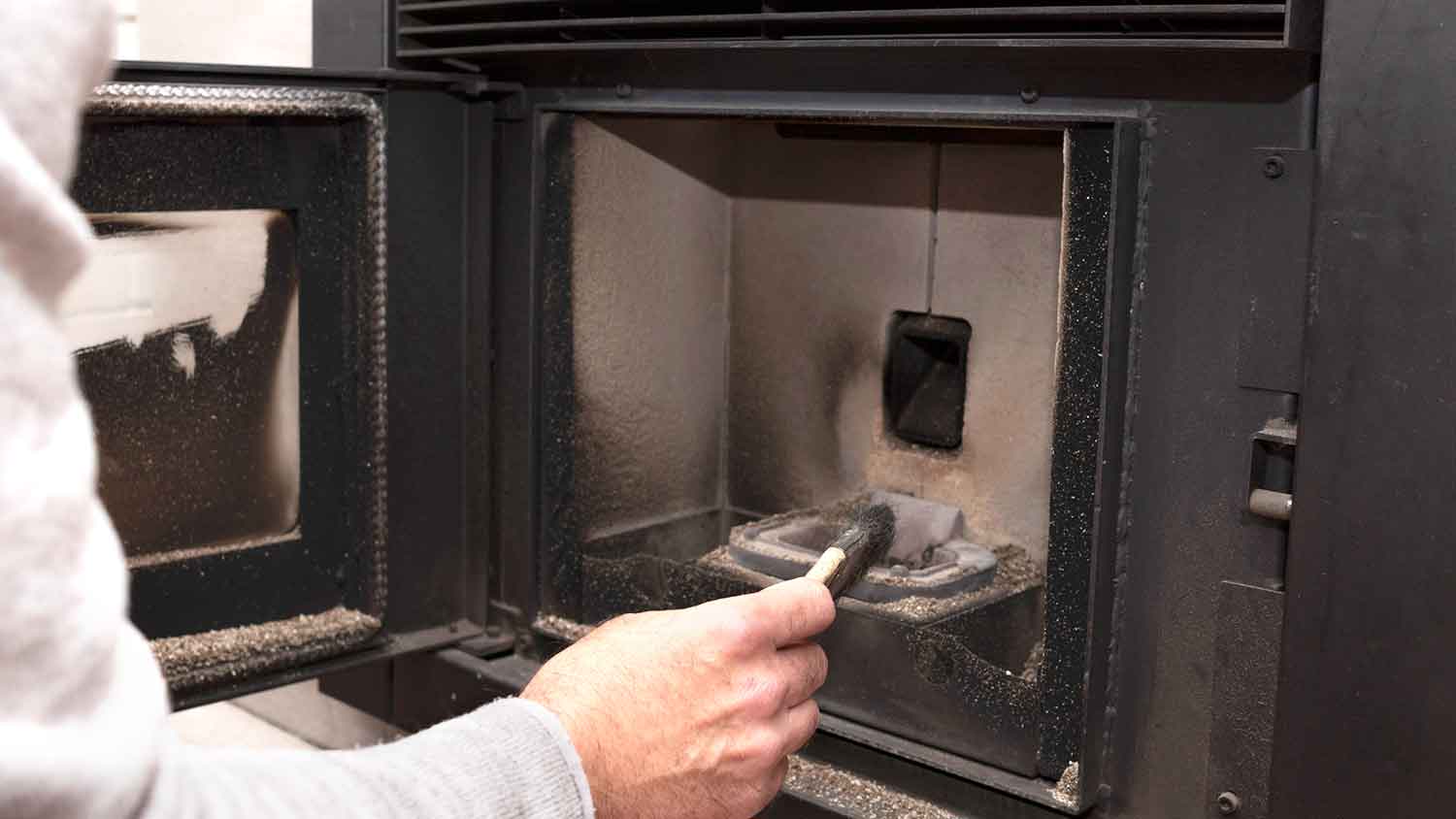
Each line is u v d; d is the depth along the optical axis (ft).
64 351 1.28
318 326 4.34
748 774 2.51
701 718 2.41
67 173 1.30
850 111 3.79
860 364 4.84
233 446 4.24
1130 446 3.47
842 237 4.82
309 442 4.37
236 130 4.06
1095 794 3.60
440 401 4.67
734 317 5.15
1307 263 3.15
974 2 3.59
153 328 4.04
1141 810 3.55
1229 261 3.26
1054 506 3.54
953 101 3.67
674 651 2.44
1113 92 3.41
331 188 4.29
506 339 4.64
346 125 4.28
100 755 1.28
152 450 4.09
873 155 4.68
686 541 5.11
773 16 3.73
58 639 1.25
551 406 4.57
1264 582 3.31
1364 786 3.14
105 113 3.76
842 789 3.93
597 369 4.71
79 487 1.27
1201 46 3.11
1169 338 3.38
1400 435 3.01
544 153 4.43
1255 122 3.20
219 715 5.60
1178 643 3.44
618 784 2.29
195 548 4.22
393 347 4.52
